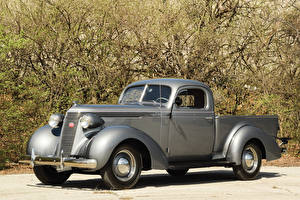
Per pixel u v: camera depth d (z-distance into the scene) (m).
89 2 16.61
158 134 10.45
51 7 16.25
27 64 15.77
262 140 11.86
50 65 16.12
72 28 16.48
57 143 10.17
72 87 16.05
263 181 11.59
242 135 11.52
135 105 10.54
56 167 10.01
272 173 13.55
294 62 18.81
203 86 11.41
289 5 19.67
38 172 10.67
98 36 16.77
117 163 9.57
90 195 8.91
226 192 9.51
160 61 17.69
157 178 12.48
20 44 14.20
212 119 11.33
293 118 18.59
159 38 17.41
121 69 17.05
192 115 10.99
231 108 19.39
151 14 17.58
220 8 19.64
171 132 10.63
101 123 9.73
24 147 15.11
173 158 10.75
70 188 9.98
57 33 16.09
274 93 18.83
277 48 19.25
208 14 19.06
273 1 19.66
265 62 19.22
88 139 9.67
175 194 9.11
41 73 15.84
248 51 19.05
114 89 17.14
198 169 15.23
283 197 8.91
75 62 16.47
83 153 9.52
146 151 10.12
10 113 14.16
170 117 10.62
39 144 10.24
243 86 19.08
